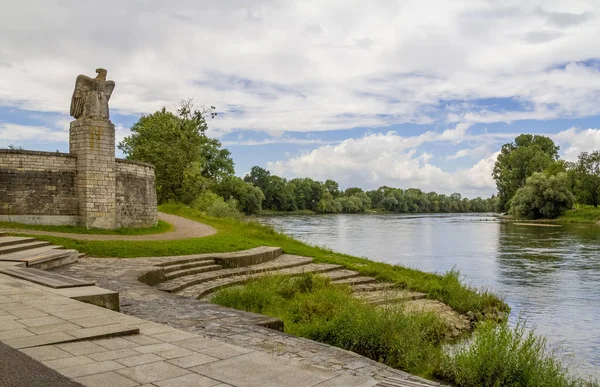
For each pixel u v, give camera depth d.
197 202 59.94
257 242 31.48
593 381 13.07
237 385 5.49
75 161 28.72
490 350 10.58
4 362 5.93
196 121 59.97
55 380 5.38
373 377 7.42
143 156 60.09
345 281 22.36
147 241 25.02
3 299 9.63
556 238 57.00
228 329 9.84
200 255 23.58
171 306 11.95
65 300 9.60
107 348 6.78
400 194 191.25
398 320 12.60
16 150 27.00
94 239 24.50
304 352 8.59
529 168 114.62
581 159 102.00
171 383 5.47
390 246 48.75
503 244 50.47
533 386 9.95
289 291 17.77
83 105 28.84
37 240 21.08
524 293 25.44
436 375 10.93
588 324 19.42
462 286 23.78
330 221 101.50
